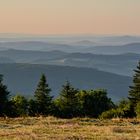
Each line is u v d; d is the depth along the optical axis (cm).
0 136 3875
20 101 13838
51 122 4909
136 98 14400
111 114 9462
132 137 3900
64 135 3941
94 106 14538
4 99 11244
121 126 4691
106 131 4234
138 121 5128
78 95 14850
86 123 4909
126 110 9456
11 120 5053
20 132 4091
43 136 3897
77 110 14038
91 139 3788
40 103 14688
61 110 13938
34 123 4862
